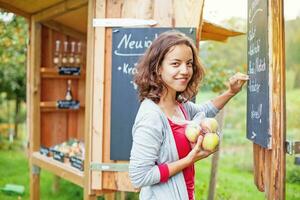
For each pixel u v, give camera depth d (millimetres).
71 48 5031
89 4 3396
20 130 10766
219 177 6508
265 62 2521
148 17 3328
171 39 2055
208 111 2617
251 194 5469
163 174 1983
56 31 4949
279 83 2418
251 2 3002
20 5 4512
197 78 2215
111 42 3365
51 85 5020
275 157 2424
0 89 9016
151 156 1980
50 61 4945
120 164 3363
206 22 3990
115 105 3352
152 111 2020
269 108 2434
